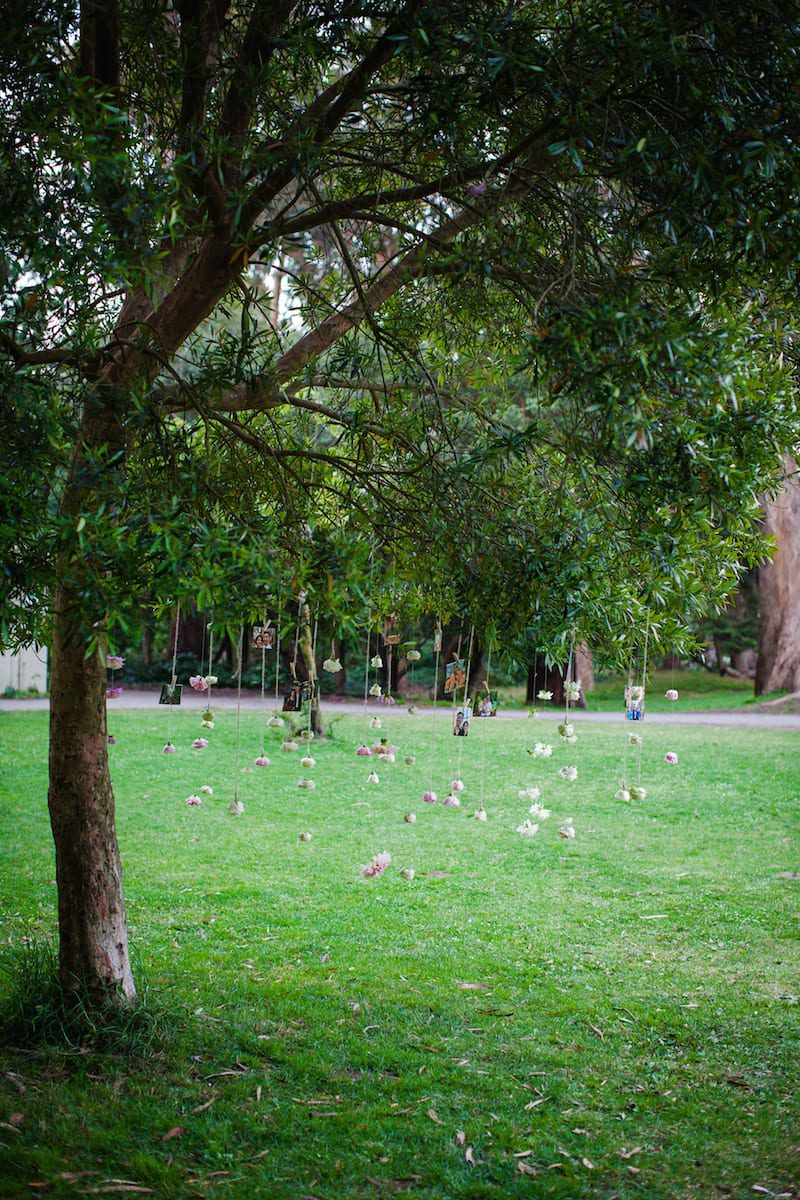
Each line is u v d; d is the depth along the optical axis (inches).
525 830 230.8
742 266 120.5
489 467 150.3
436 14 107.0
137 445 139.4
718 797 407.8
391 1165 131.4
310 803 399.2
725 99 103.0
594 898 271.7
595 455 127.7
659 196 113.1
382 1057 166.6
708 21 100.5
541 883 286.8
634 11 106.3
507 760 491.2
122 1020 166.9
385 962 217.3
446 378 177.8
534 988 202.5
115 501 109.5
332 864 305.6
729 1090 156.9
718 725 626.2
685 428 109.3
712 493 115.6
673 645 168.7
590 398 103.7
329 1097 151.8
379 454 175.3
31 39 109.7
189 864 303.6
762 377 125.3
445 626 192.2
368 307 151.8
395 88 126.6
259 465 175.3
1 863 298.2
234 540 103.0
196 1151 133.4
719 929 244.1
